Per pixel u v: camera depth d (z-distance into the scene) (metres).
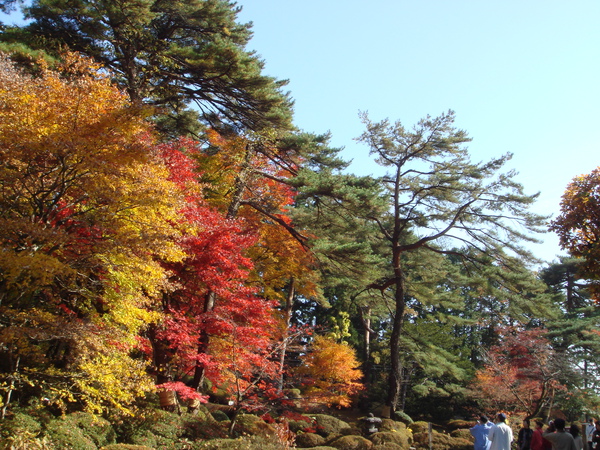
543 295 25.12
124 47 19.78
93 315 11.30
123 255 10.59
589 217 11.94
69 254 10.84
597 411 26.36
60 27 18.52
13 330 9.30
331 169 21.12
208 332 15.72
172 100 22.03
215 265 15.59
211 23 21.17
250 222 22.89
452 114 24.64
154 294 12.44
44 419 10.98
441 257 28.95
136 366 11.39
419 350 28.56
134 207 10.55
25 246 9.62
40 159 9.95
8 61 11.38
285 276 26.50
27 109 9.38
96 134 9.66
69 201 10.86
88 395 10.63
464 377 27.72
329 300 42.50
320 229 21.89
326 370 24.95
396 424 22.42
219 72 20.08
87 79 10.15
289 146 20.84
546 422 24.84
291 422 21.39
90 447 10.88
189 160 16.39
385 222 29.52
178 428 14.14
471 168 24.81
